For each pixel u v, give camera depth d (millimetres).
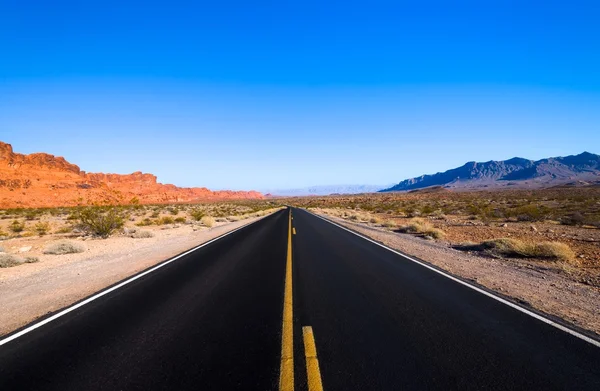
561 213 28109
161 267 9672
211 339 4527
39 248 15570
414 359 3936
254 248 13250
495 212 29625
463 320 5219
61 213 48750
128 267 9922
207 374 3611
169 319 5332
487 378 3527
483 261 10305
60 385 3471
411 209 41375
